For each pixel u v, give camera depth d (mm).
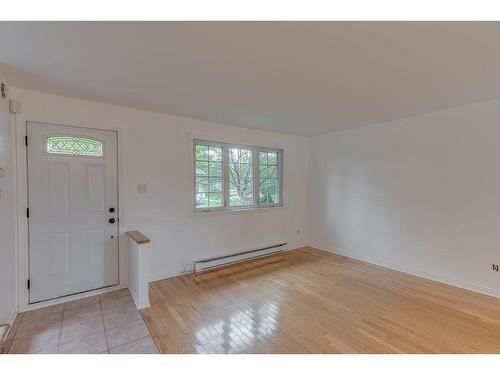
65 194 2715
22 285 2492
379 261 3939
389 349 1941
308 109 3174
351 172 4324
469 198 3004
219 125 3891
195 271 3584
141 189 3201
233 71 2104
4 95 2164
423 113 3355
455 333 2150
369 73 2145
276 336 2115
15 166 2434
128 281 3076
